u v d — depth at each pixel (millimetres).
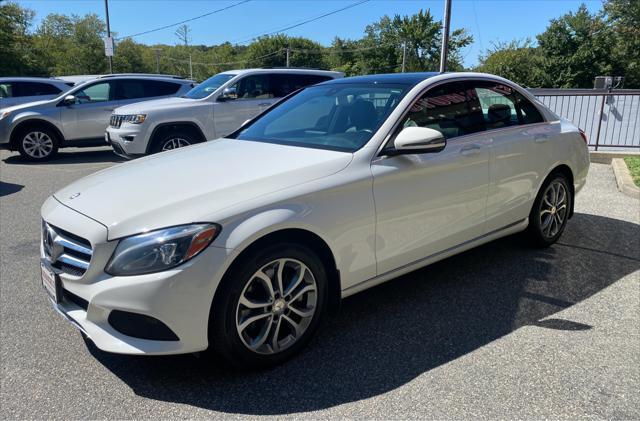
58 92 13141
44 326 3400
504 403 2559
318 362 2943
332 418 2457
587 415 2469
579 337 3201
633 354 3004
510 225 4316
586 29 44281
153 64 79000
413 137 3137
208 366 2914
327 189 2918
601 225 5621
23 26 45406
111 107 11555
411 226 3396
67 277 2639
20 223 6020
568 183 4867
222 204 2623
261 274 2711
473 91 4020
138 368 2898
